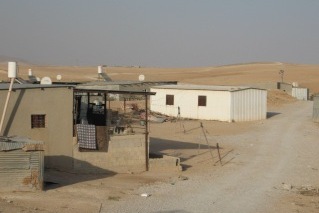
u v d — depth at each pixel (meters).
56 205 15.52
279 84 84.88
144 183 20.41
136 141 22.88
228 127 42.88
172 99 49.53
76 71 154.88
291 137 37.91
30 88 21.00
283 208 17.22
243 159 28.08
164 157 24.31
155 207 16.30
